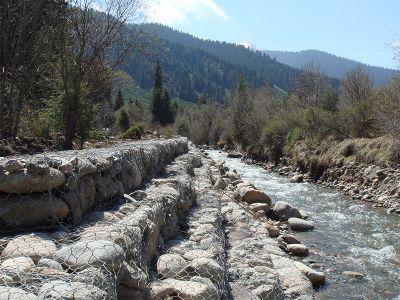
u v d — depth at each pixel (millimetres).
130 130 24047
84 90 13500
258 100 49438
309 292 6344
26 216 4012
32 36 11766
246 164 32344
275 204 12648
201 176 11570
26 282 2717
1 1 11219
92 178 5031
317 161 23141
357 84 31062
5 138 11625
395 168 17750
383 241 10594
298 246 9289
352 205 15375
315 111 26906
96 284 2758
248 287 5113
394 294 7277
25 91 12266
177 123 60688
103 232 3744
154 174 8656
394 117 18625
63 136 13938
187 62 199250
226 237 7289
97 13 13000
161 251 5051
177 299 3834
